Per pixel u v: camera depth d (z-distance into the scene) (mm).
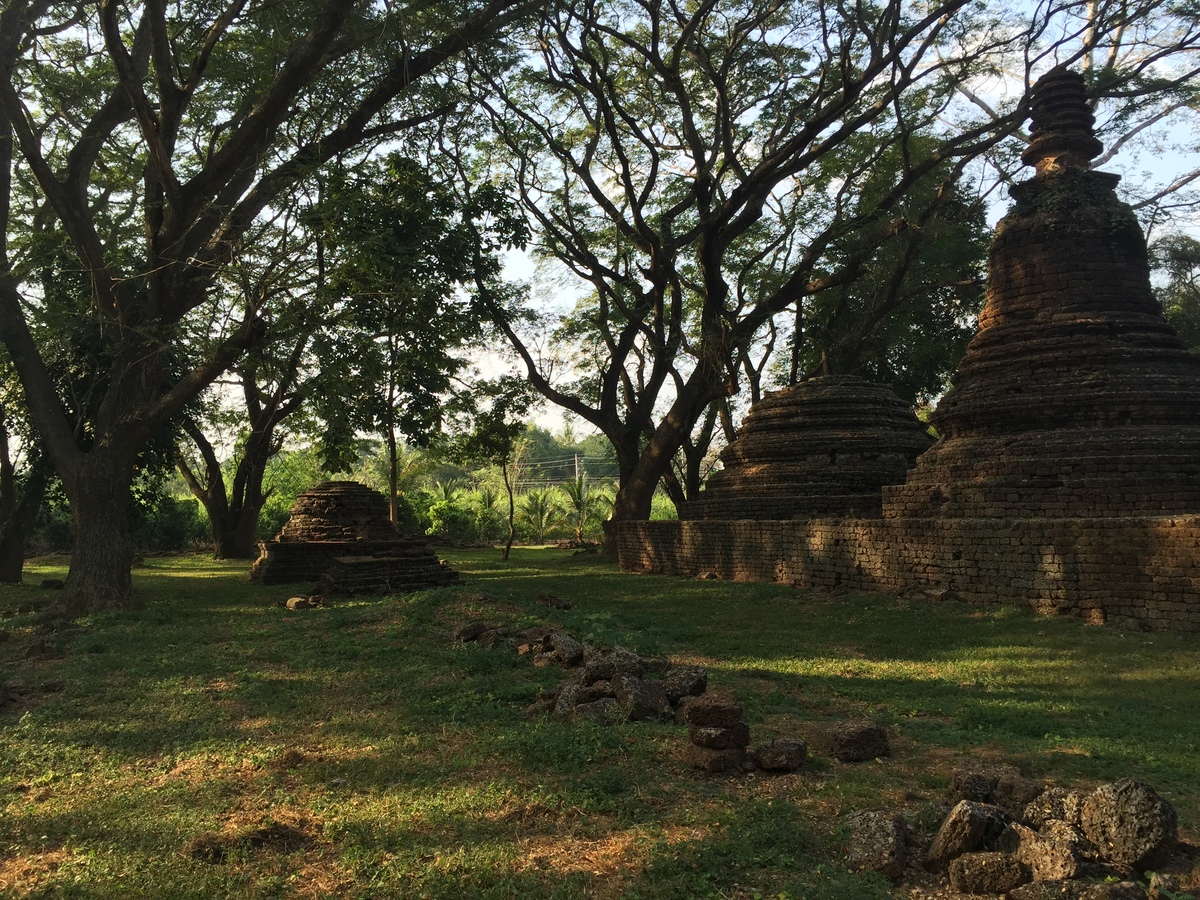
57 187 15273
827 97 23656
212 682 9203
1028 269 15828
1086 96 16672
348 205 14750
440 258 16875
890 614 13461
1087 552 11820
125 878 4352
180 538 42094
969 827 4375
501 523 50906
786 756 5840
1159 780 5676
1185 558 10734
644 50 21844
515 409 28734
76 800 5629
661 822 5008
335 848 4770
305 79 14562
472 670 9320
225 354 15000
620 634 11273
